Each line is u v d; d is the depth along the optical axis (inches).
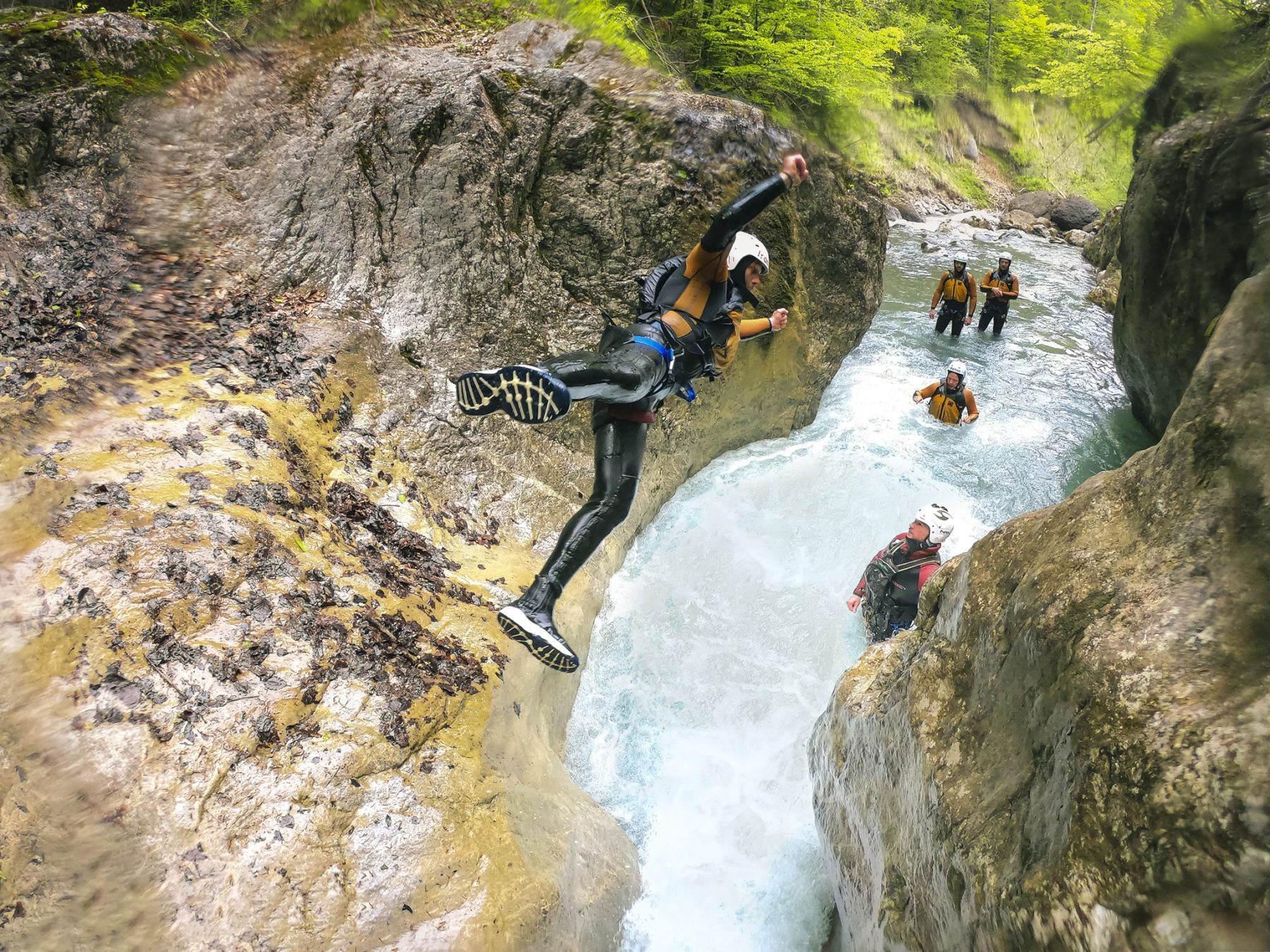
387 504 177.6
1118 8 327.3
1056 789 90.3
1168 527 96.4
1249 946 66.6
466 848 125.0
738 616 228.7
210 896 109.2
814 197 279.9
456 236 220.1
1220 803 72.1
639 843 177.2
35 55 204.7
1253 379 94.7
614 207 241.8
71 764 112.0
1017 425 328.2
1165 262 295.1
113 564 131.6
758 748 200.8
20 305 173.0
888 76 631.8
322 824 119.0
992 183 767.7
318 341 193.5
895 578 215.9
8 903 103.1
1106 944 75.5
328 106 229.5
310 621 139.9
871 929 128.7
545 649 111.4
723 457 276.5
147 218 204.1
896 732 131.4
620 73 265.0
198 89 223.9
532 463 208.7
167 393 166.1
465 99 231.1
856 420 317.1
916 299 466.3
